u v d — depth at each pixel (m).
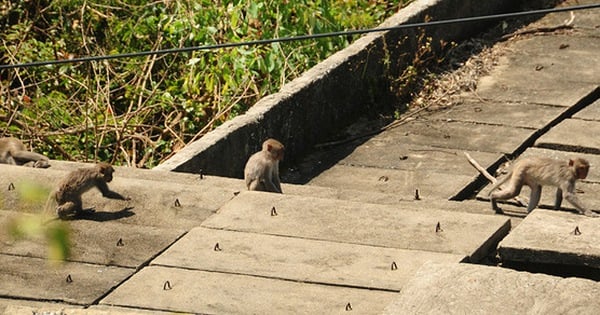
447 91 27.45
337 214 15.88
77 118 26.50
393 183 22.92
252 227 15.54
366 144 25.02
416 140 25.06
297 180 23.39
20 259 14.57
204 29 27.52
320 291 13.55
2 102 26.88
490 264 15.06
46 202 16.14
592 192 21.89
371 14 30.45
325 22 28.31
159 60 28.83
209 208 16.27
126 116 25.80
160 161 25.69
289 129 23.95
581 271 14.40
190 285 13.78
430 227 15.43
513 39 30.42
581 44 30.05
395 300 12.72
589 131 25.05
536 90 27.38
